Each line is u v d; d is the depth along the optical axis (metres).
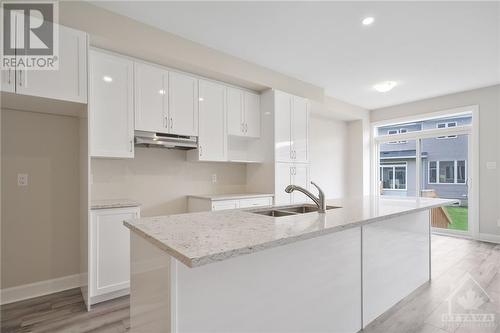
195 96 3.29
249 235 1.21
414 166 5.56
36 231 2.59
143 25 2.70
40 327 2.02
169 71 3.07
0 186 2.43
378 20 2.64
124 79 2.73
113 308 2.30
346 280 1.79
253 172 4.09
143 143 2.87
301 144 4.14
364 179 5.96
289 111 3.99
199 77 3.36
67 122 2.77
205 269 1.11
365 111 6.01
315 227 1.38
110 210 2.43
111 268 2.43
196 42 3.08
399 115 5.66
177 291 1.04
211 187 3.84
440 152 5.22
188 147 3.31
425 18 2.59
